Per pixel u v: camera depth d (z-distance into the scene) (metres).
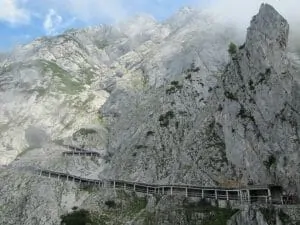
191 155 121.31
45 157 152.88
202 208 104.00
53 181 135.62
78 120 176.50
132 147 141.62
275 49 109.50
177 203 108.19
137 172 131.25
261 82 109.62
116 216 116.69
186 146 124.56
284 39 110.75
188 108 144.75
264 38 111.56
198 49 167.25
